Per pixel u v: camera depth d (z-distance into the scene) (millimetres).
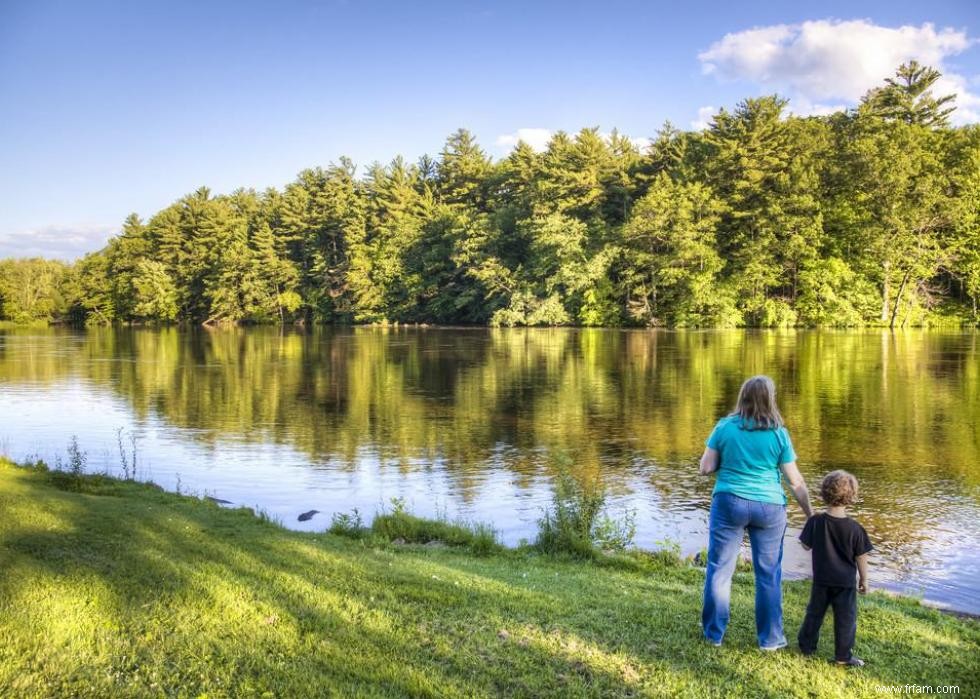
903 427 18641
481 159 102250
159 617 5262
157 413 22938
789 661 4855
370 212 98000
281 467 15562
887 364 33094
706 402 23625
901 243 60562
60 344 59000
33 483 11266
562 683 4434
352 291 94188
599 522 9969
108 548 6984
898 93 72062
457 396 25781
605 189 75562
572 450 16859
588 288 70688
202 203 106938
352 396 26172
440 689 4289
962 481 13500
